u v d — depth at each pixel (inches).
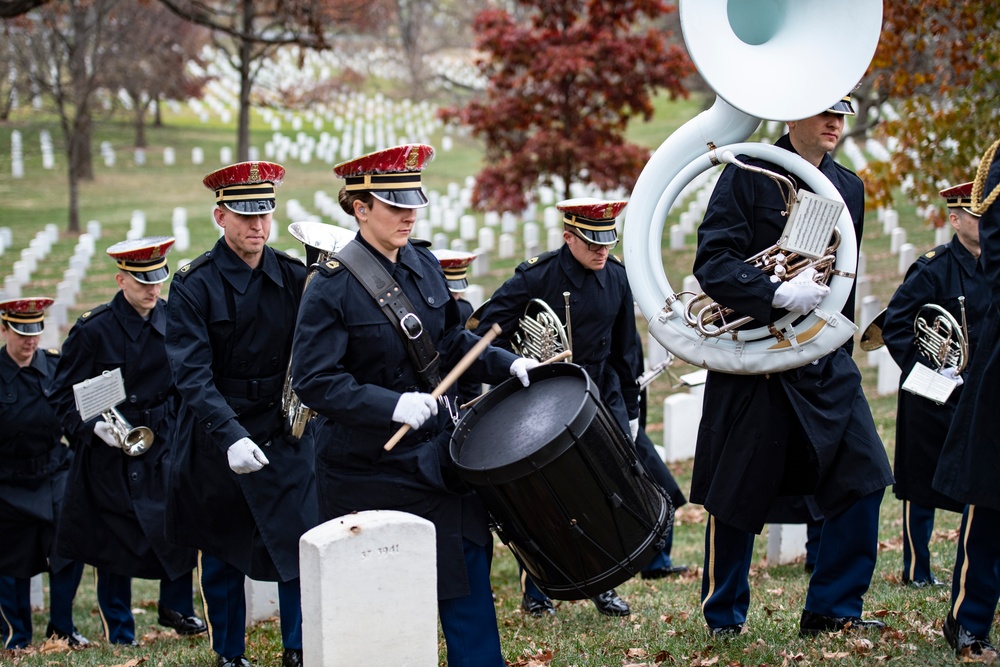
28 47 1041.5
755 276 155.2
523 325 231.1
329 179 1385.3
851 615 166.2
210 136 1708.9
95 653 231.1
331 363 143.4
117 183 1337.4
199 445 187.3
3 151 1450.5
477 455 143.1
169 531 194.1
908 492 224.1
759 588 238.2
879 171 497.0
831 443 161.9
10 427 263.9
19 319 265.1
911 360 221.5
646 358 598.2
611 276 234.4
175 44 1360.7
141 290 237.5
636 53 631.2
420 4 2069.4
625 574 142.5
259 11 1061.1
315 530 124.6
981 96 450.0
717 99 161.5
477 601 148.6
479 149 1667.1
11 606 266.4
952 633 155.2
